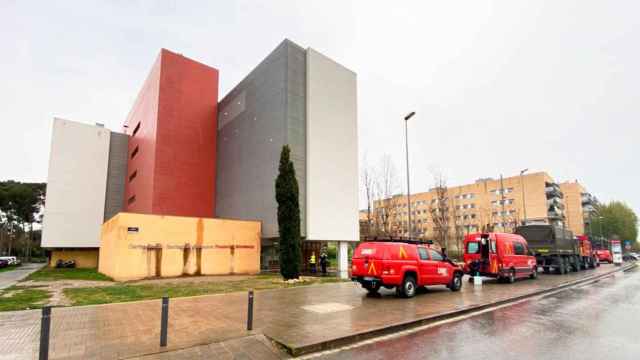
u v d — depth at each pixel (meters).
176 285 16.06
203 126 32.97
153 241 19.64
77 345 6.48
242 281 17.84
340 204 27.91
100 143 40.00
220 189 32.31
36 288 15.52
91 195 38.88
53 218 36.69
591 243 36.34
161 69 30.67
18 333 7.41
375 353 6.50
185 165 31.34
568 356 6.30
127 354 6.04
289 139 25.41
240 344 6.77
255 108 28.70
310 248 29.92
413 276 13.11
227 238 22.69
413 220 90.12
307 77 27.14
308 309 10.18
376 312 9.78
